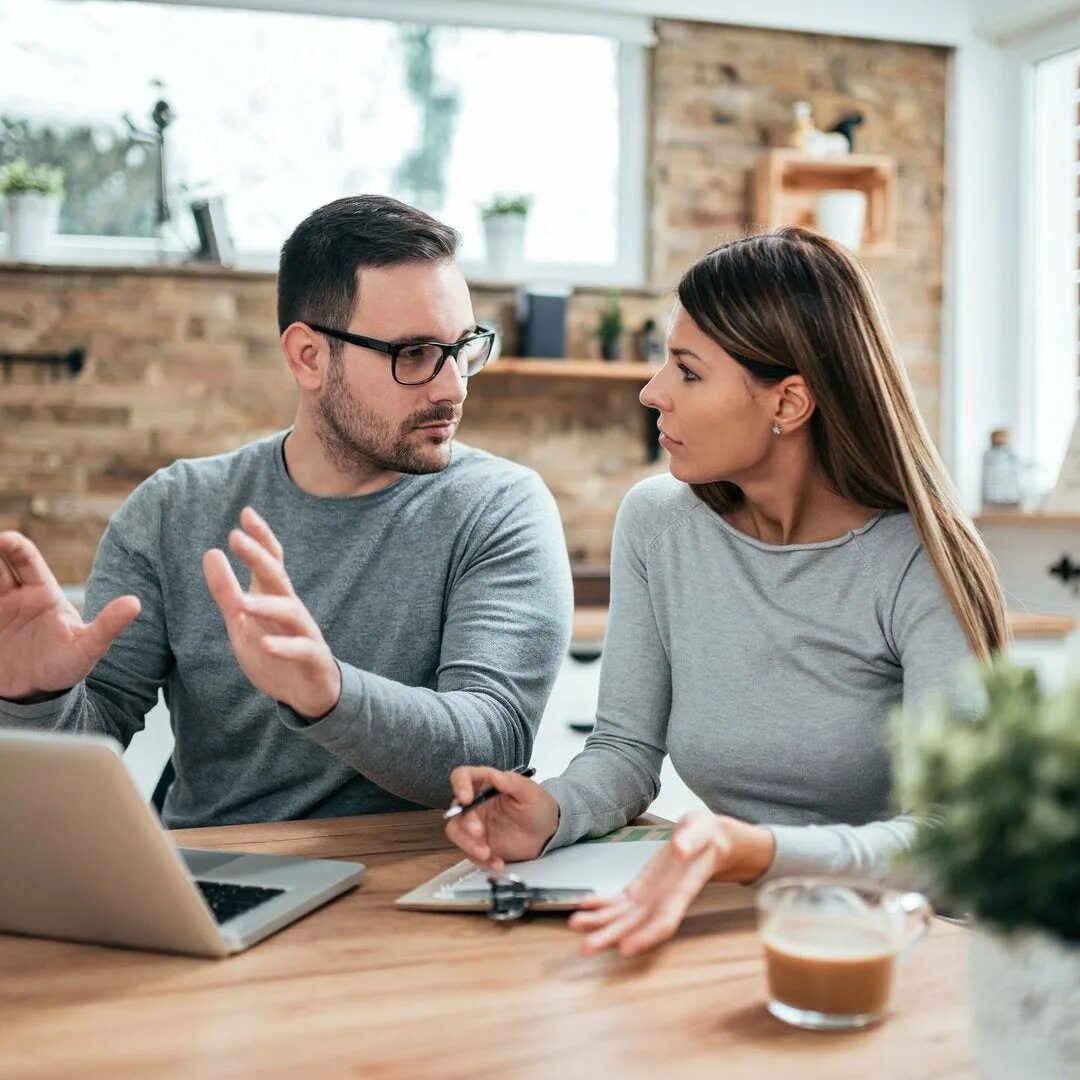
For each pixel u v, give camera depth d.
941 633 1.32
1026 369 3.68
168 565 1.62
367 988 0.89
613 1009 0.85
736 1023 0.83
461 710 1.36
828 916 0.84
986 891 0.64
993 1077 0.69
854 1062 0.78
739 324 1.31
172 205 3.42
